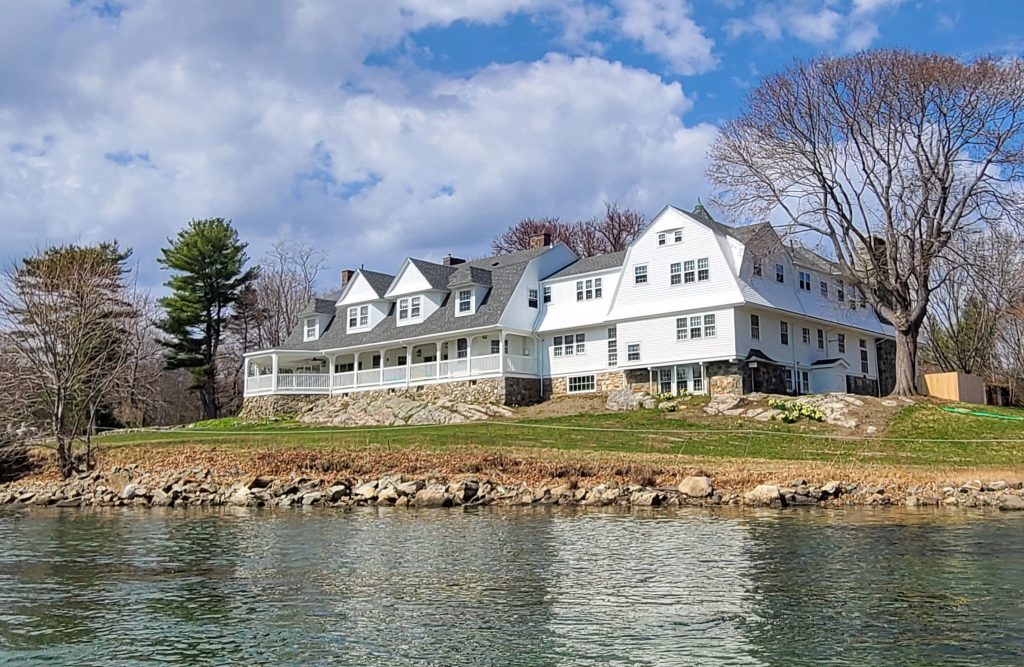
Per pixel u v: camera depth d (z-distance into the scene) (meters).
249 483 28.61
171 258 65.19
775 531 19.73
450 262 58.09
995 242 54.50
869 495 25.16
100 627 12.27
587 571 15.48
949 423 35.84
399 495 26.89
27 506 29.22
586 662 10.51
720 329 41.75
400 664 10.55
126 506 28.25
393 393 51.28
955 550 16.88
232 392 73.75
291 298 79.62
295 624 12.32
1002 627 11.62
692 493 25.83
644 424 37.84
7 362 36.41
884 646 10.91
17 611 13.19
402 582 14.86
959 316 65.12
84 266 38.16
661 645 11.10
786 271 46.16
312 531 21.03
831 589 13.80
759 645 11.02
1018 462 29.89
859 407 38.06
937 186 40.84
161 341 64.62
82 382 35.44
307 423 49.16
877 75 40.06
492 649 11.05
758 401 39.16
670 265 44.06
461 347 50.72
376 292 55.16
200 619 12.63
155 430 49.44
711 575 14.97
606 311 47.12
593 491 26.34
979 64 38.66
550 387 48.75
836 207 42.59
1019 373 60.31
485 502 26.38
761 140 43.00
